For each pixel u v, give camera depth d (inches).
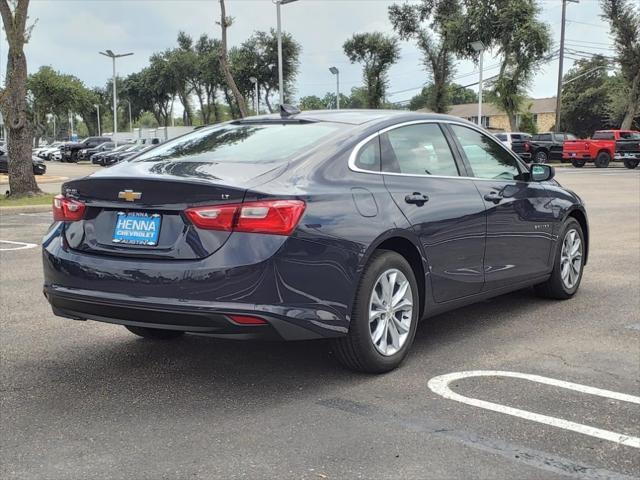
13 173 693.9
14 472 118.1
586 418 140.9
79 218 159.8
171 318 143.0
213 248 142.1
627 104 1860.2
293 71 2374.5
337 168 160.1
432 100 2033.7
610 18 1774.1
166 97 2945.4
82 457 123.7
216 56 2443.4
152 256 147.3
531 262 222.7
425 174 182.5
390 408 146.0
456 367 173.2
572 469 119.0
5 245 387.2
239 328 140.6
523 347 190.7
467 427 136.2
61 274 156.9
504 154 219.5
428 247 174.9
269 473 117.0
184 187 143.9
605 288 266.7
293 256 143.4
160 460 122.3
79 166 1691.7
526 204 216.5
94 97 2566.4
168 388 159.8
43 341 197.6
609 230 435.2
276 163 155.9
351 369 167.3
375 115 184.9
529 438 131.2
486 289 201.6
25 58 682.2
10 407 148.0
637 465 120.7
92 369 173.3
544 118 2977.4
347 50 2181.3
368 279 158.2
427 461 121.3
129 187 150.4
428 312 180.9
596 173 1144.8
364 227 156.3
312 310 147.0
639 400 151.0
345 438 131.0
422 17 1989.4
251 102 2413.9
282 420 140.0
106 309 149.7
